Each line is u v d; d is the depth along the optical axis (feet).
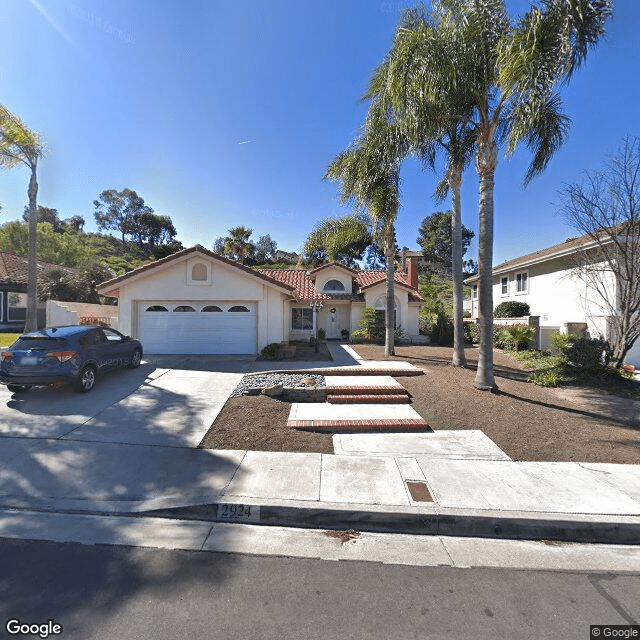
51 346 24.35
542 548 11.14
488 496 13.37
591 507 12.69
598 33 21.68
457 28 24.14
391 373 32.19
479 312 27.78
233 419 21.25
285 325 53.11
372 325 65.36
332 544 11.18
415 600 8.79
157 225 257.55
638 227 34.37
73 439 18.19
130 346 32.76
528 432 19.81
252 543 11.14
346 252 111.65
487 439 18.80
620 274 35.81
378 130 33.01
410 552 10.84
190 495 13.48
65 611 8.29
